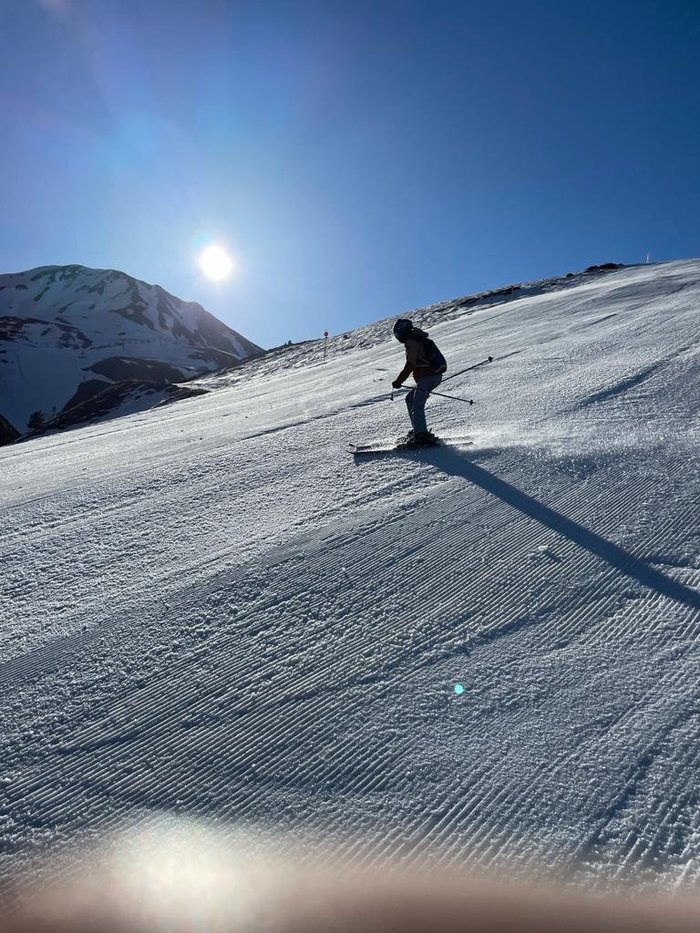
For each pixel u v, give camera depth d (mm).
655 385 8969
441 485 5949
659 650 3041
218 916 1980
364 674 3156
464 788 2369
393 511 5402
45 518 7047
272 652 3471
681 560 3898
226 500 6602
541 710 2725
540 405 8883
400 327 7102
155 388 66188
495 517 4992
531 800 2273
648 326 15094
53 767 2799
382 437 8609
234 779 2586
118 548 5590
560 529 4617
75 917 2041
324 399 15312
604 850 2045
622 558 4035
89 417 62562
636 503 4902
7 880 2234
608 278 34875
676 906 1834
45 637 4031
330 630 3609
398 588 4000
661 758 2383
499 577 3990
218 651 3561
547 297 31000
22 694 3400
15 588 5004
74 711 3189
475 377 12492
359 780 2480
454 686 2963
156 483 7957
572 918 1832
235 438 10727
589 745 2490
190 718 3014
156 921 1992
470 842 2143
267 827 2320
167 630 3885
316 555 4684
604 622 3348
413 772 2479
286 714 2941
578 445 6633
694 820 2113
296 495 6340
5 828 2479
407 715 2812
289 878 2088
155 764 2738
